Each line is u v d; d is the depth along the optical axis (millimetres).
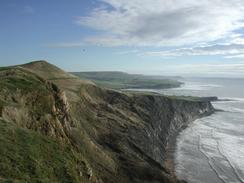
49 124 29406
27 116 27406
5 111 25328
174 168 53375
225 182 46781
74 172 20422
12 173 15844
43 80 37156
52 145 22219
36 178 16641
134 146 48688
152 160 46938
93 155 35844
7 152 17531
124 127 54406
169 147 69188
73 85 65562
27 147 19359
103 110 59906
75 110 48469
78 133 36438
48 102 32031
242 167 53656
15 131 20969
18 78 33062
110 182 33438
